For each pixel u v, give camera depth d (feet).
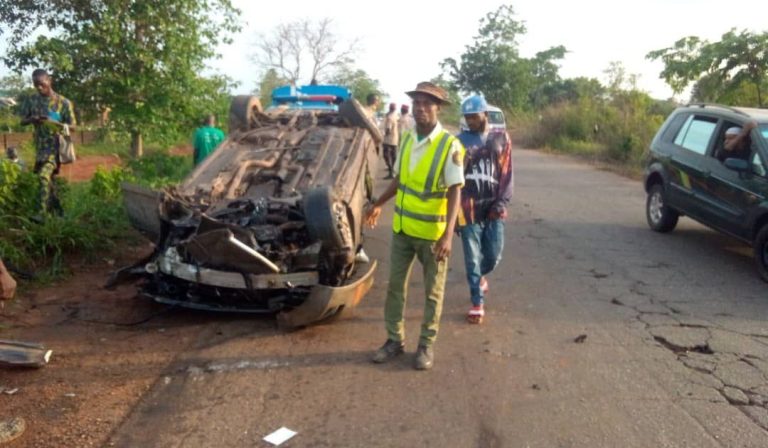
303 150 26.14
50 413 14.67
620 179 55.16
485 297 23.00
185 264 19.81
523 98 176.14
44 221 25.49
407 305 22.25
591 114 93.04
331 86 47.34
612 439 13.78
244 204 21.63
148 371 16.92
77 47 46.24
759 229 25.57
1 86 77.10
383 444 13.55
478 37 176.65
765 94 63.26
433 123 16.69
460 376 16.78
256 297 20.51
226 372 16.90
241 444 13.53
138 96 47.91
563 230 33.65
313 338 19.24
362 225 25.88
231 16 50.75
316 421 14.47
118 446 13.42
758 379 16.66
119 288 23.26
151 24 47.44
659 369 17.22
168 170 45.75
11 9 46.21
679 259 28.17
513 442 13.66
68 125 28.53
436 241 16.79
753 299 22.94
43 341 18.62
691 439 13.79
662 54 67.72
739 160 26.11
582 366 17.40
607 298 22.95
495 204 19.99
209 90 49.90
